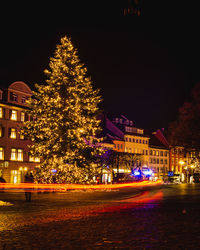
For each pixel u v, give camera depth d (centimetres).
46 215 1555
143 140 11362
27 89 6372
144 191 4059
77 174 4291
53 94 4309
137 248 804
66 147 4222
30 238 959
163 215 1461
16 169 6031
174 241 883
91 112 4422
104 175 8025
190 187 4650
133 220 1303
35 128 4288
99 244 860
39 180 4256
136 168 8612
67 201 2527
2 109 5850
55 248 823
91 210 1770
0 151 5775
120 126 10719
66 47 4441
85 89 4372
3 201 2456
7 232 1070
